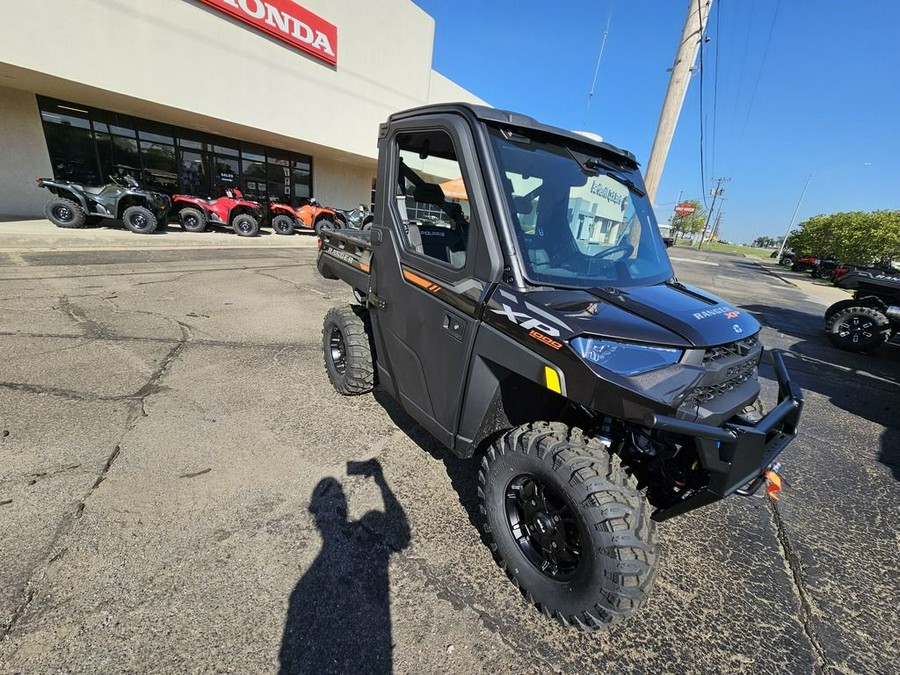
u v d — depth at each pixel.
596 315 1.60
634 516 1.49
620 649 1.66
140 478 2.30
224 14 11.52
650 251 2.46
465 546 2.08
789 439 1.95
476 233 1.82
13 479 2.20
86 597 1.62
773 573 2.13
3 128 11.07
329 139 15.48
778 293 15.63
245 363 3.94
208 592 1.70
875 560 2.27
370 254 2.82
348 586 1.79
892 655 1.74
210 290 6.54
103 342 4.09
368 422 3.11
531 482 1.82
